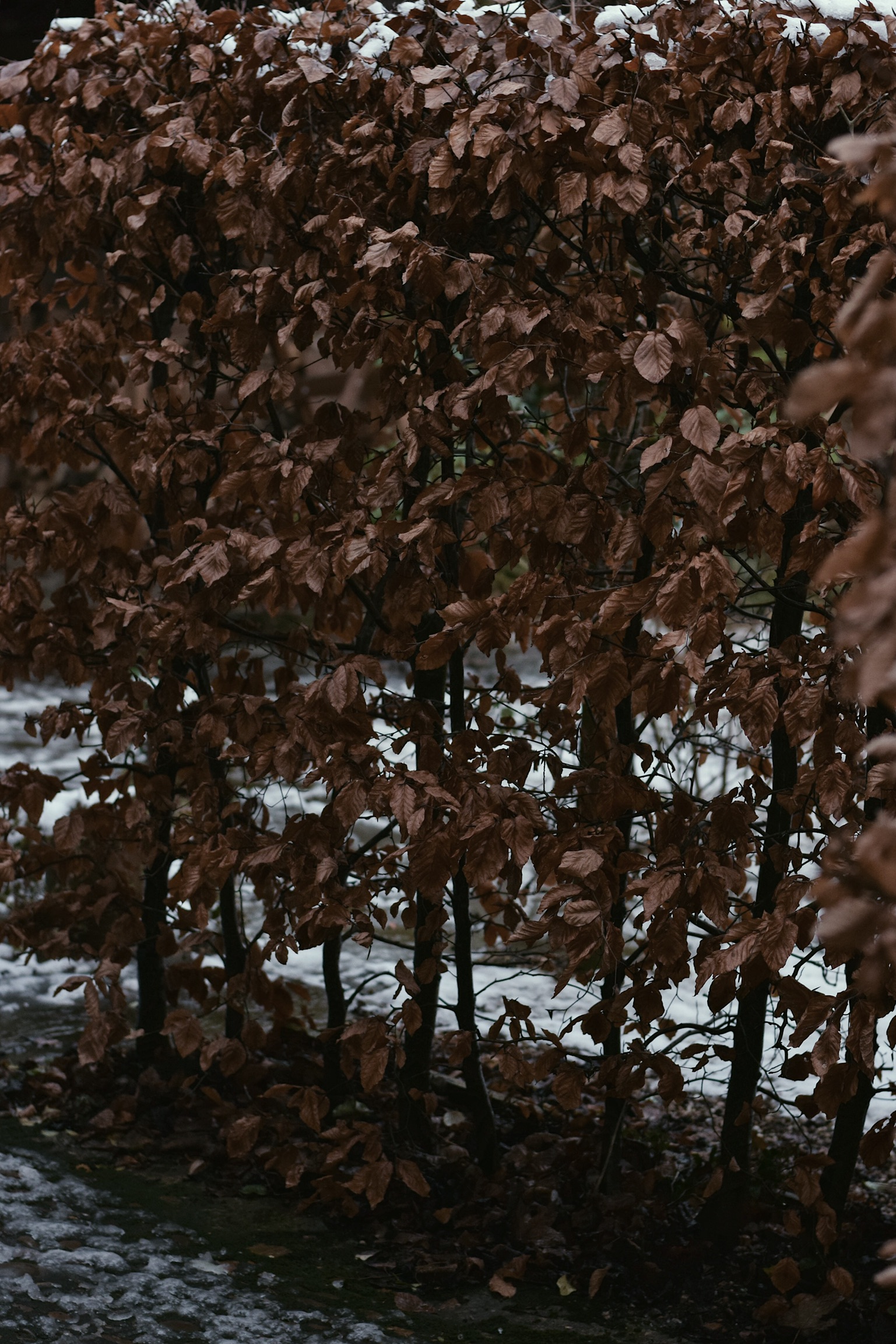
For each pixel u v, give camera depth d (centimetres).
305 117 367
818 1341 324
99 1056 392
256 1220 376
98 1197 381
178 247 386
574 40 329
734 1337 326
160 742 408
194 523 365
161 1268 343
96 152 418
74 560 416
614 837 326
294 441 367
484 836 314
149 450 398
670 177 339
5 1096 441
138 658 415
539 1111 436
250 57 372
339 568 334
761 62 316
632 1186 380
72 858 437
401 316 360
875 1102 445
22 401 416
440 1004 394
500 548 347
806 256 320
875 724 323
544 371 318
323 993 534
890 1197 399
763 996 356
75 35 408
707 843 315
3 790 417
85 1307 319
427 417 333
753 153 320
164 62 411
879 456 104
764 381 319
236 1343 310
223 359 414
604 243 373
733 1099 361
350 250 354
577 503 320
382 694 381
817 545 287
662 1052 330
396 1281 349
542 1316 334
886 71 312
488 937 418
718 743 475
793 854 310
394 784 325
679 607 276
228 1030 446
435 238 355
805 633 413
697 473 284
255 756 382
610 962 316
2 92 407
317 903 354
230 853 363
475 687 412
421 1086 405
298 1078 444
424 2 355
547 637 305
